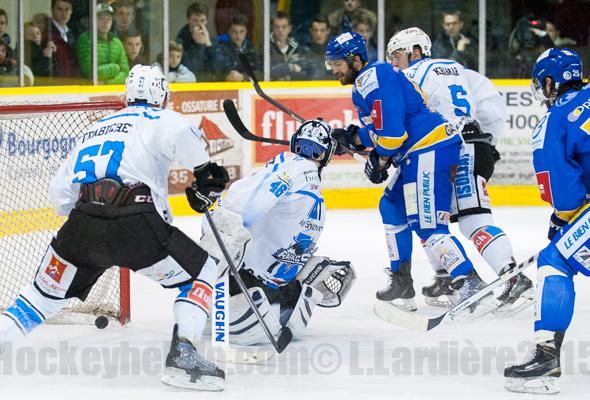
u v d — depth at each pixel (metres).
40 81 24.95
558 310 10.41
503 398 10.21
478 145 14.60
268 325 12.09
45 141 18.66
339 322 13.89
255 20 26.69
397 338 12.89
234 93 25.55
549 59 10.86
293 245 12.20
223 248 10.89
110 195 10.16
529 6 27.61
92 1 25.41
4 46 24.27
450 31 27.47
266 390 10.48
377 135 13.45
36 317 10.66
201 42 26.44
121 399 10.12
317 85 26.09
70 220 10.31
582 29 27.78
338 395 10.30
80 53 25.48
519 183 26.84
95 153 10.38
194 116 25.17
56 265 10.46
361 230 22.92
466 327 13.54
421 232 13.82
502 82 26.56
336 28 27.09
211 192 10.59
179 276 10.48
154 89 10.85
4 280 16.47
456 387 10.62
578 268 10.50
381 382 10.80
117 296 14.79
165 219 10.59
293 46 26.95
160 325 13.66
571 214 10.55
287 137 26.00
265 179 11.41
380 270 18.20
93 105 13.73
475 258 19.59
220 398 10.17
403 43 15.12
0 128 18.69
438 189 13.68
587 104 10.34
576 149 10.38
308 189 12.05
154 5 26.06
